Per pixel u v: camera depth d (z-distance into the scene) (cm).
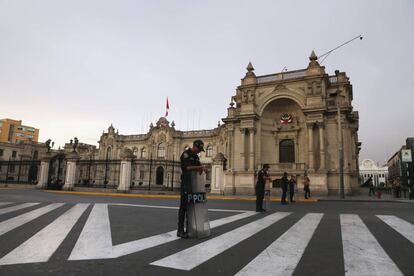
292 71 3033
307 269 368
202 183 577
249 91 3119
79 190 2761
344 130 2753
